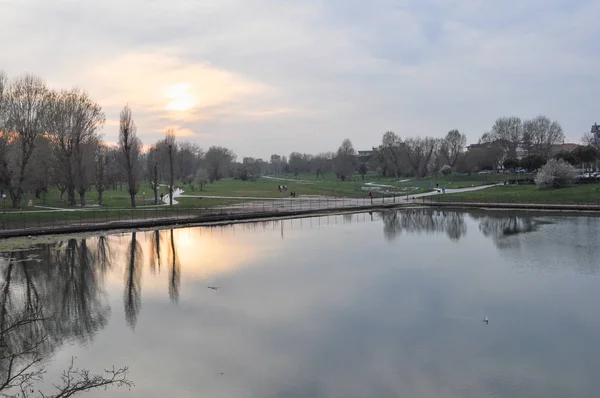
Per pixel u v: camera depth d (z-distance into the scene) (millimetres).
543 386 19641
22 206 80125
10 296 34594
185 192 130375
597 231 58156
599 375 20484
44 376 21328
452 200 101500
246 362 22203
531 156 125812
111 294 34375
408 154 185000
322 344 24125
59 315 29844
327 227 69438
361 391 19375
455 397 18859
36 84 78812
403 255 46344
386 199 111812
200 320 28062
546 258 43156
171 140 116562
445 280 36062
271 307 30203
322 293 33156
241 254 48500
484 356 22469
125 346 24469
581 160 110875
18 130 74312
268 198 113938
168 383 20344
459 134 191250
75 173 83312
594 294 31875
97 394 19531
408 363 21875
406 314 28438
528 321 27000
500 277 36719
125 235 62156
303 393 19281
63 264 44719
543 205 84812
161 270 41812
